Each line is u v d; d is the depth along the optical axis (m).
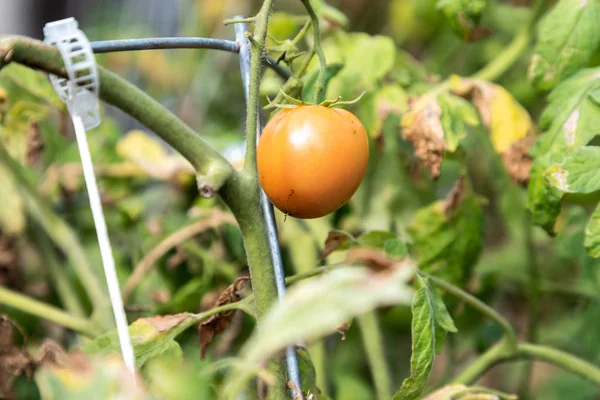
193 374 0.65
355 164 0.73
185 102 1.63
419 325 0.75
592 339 1.15
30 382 0.90
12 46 0.64
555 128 0.86
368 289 0.55
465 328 1.15
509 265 1.31
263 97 1.06
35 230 1.14
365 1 1.64
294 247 1.13
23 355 0.84
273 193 0.73
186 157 0.71
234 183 0.72
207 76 1.60
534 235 1.35
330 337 1.23
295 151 0.72
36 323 1.13
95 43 0.71
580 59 0.91
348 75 1.00
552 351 0.93
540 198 0.85
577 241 1.11
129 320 1.10
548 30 0.91
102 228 0.68
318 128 0.73
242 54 0.79
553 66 0.91
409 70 1.08
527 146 0.95
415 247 1.00
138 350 0.78
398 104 0.99
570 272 1.33
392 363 1.44
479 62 1.52
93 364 0.61
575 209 1.15
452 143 0.93
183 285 1.13
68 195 1.18
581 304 1.25
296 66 1.02
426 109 0.94
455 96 0.97
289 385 0.73
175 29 2.04
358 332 1.22
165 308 1.06
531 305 1.16
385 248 0.85
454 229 1.00
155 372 0.65
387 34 1.65
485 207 1.47
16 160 1.11
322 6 1.07
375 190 1.18
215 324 0.81
